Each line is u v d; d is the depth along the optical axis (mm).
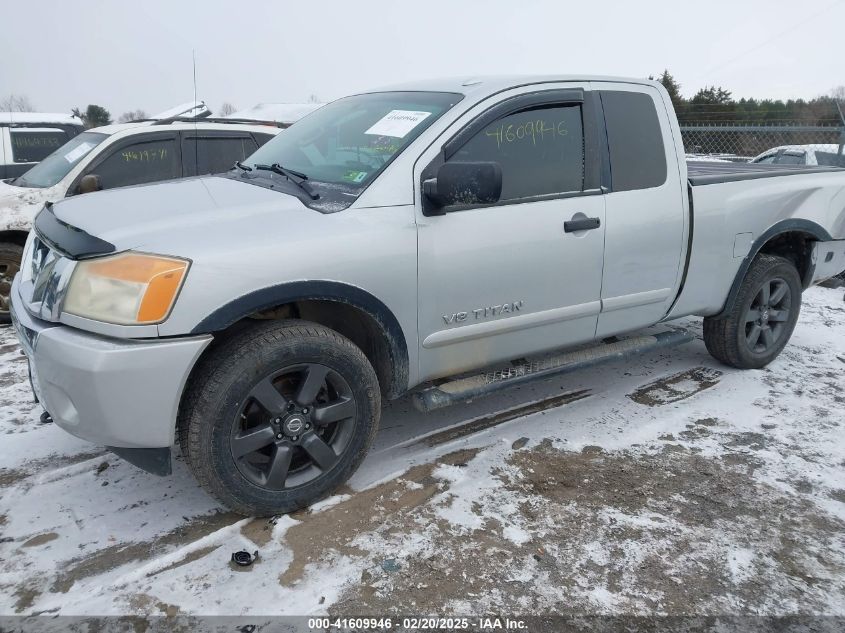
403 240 2834
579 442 3477
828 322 5746
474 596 2369
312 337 2662
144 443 2459
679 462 3291
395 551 2590
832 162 9641
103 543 2613
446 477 3115
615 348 3818
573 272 3355
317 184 3008
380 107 3416
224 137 6574
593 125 3453
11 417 3662
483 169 2645
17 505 2846
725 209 3934
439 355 3094
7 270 5629
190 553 2551
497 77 3344
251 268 2480
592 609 2326
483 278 3072
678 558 2594
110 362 2312
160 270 2359
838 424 3721
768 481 3133
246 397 2559
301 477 2811
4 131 10141
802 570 2543
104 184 5977
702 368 4535
